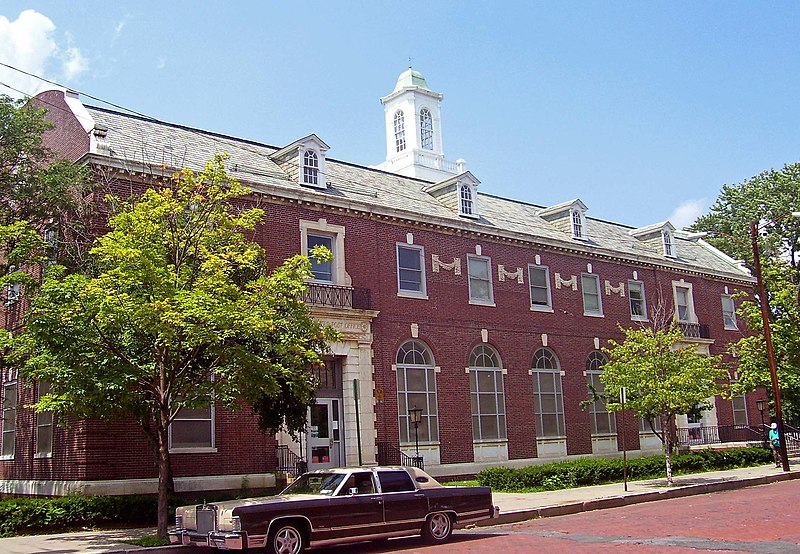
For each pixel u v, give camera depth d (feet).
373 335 93.25
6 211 67.56
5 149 69.36
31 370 53.26
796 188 172.45
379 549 50.03
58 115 86.53
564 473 87.66
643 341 90.43
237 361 53.62
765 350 114.52
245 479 78.64
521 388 108.47
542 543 48.39
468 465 99.19
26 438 81.00
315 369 87.97
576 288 119.55
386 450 90.74
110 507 62.13
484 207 119.85
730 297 142.51
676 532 50.78
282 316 58.08
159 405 55.26
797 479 95.40
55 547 51.29
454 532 57.16
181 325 50.55
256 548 49.83
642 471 95.86
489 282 108.58
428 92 193.47
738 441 135.23
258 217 63.46
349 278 92.12
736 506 65.16
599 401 118.11
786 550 41.73
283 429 75.25
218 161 62.08
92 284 51.19
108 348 53.11
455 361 101.50
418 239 101.09
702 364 88.74
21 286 73.61
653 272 132.57
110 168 75.31
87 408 52.42
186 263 58.70
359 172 110.93
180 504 65.72
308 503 46.78
